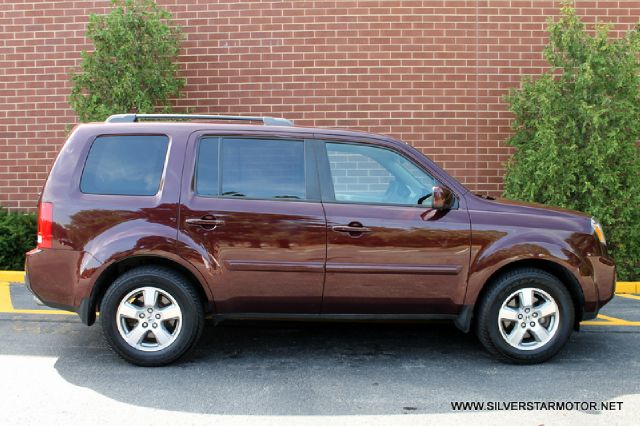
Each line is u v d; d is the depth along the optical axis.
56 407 3.96
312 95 9.20
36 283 4.67
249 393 4.23
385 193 4.90
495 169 9.20
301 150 4.89
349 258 4.71
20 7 9.34
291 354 5.15
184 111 9.31
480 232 4.79
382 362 4.95
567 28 8.18
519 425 3.73
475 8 9.07
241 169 4.82
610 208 7.86
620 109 7.82
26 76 9.38
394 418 3.83
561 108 7.91
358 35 9.14
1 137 9.46
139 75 8.38
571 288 5.03
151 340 4.79
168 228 4.64
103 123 4.95
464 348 5.34
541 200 8.09
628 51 7.81
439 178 4.94
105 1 9.27
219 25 9.25
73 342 5.38
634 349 5.33
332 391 4.29
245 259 4.67
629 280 8.20
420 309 4.83
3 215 8.79
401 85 9.15
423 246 4.75
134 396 4.16
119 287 4.61
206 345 5.38
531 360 4.85
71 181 4.72
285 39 9.20
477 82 9.13
